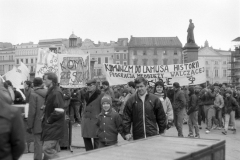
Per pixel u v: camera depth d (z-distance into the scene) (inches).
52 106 271.4
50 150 270.5
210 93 607.8
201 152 153.4
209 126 592.4
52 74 277.4
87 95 338.6
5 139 137.4
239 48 2871.6
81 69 550.3
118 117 299.0
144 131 259.4
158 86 348.5
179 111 462.9
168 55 3892.7
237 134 567.8
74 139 499.2
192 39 1194.0
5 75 684.1
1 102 140.0
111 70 680.4
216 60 3978.8
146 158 137.3
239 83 2657.5
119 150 154.3
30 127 309.6
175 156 140.3
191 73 687.1
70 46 3912.4
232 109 566.9
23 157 353.1
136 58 3912.4
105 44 4099.4
